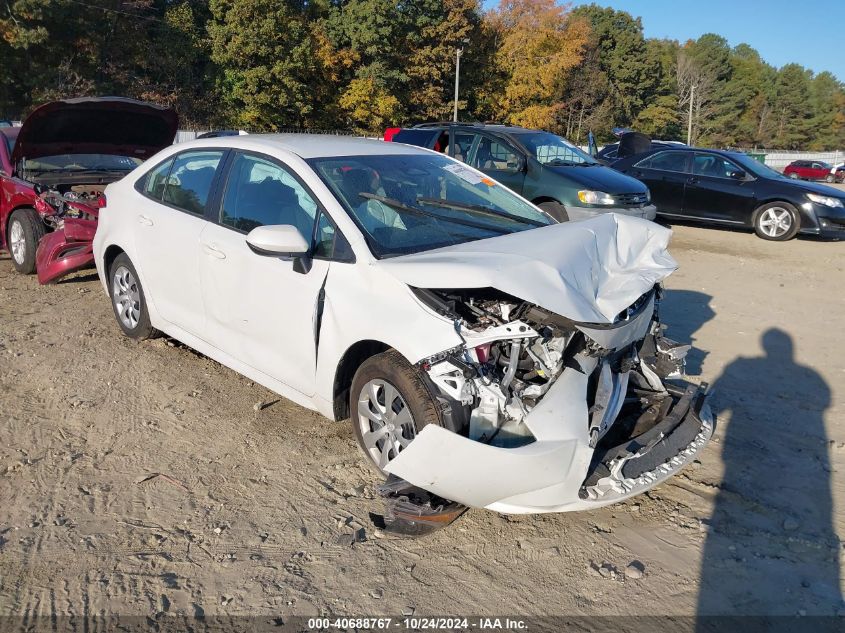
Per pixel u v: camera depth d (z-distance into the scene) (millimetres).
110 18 40281
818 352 6016
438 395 3141
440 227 3934
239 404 4660
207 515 3445
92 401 4652
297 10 46031
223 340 4488
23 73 37750
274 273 3961
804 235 12773
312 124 46188
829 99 111062
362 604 2873
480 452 2908
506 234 3986
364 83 44219
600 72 72562
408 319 3232
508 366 3201
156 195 5105
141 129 7582
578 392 3100
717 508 3615
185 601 2867
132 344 5699
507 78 53312
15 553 3125
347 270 3578
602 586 3016
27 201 7773
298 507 3527
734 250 11156
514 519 3488
